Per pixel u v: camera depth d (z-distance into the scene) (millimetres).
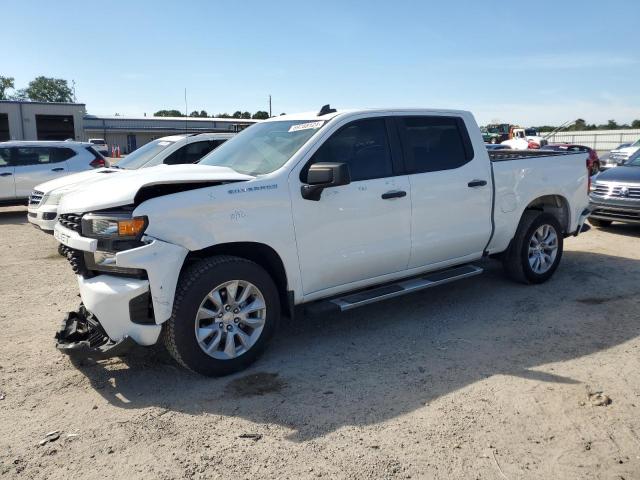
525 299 5742
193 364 3834
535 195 5969
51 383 3941
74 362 4297
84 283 3787
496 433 3182
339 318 5277
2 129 48375
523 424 3275
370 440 3143
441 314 5336
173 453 3047
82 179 8719
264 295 4102
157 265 3619
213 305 3951
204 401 3652
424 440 3127
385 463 2914
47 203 8352
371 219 4605
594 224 10234
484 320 5141
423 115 5141
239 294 4062
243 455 3020
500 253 6098
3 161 12820
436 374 4004
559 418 3338
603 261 7406
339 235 4441
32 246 9211
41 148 13258
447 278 5191
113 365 4242
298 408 3537
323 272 4410
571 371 3996
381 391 3750
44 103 46969
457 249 5324
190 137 9617
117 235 3629
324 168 3979
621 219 9227
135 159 9781
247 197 3984
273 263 4219
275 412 3492
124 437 3217
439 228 5094
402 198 4773
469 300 5746
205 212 3822
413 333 4852
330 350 4500
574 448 3023
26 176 12922
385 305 5648
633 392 3654
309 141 4410
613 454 2967
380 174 4719
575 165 6469
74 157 13578
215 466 2920
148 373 4098
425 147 5094
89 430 3303
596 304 5559
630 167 9852
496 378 3908
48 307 5723
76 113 48625
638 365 4086
